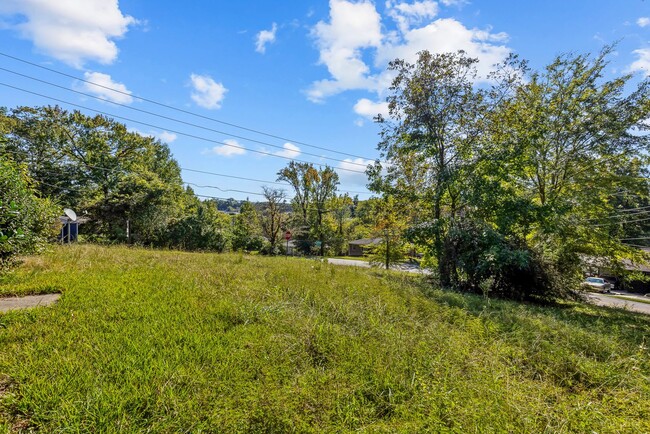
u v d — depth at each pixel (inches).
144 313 168.2
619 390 127.8
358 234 1999.3
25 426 83.2
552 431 94.6
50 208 292.4
